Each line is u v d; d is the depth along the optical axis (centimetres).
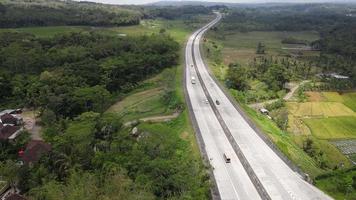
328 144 14900
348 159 14025
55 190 8231
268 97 18575
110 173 8775
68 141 11294
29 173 10338
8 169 10238
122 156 9912
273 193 8706
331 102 19388
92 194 7788
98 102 15612
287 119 16275
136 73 19212
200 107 14088
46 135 13012
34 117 15425
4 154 12206
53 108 15125
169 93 16012
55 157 10488
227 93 16025
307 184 9138
